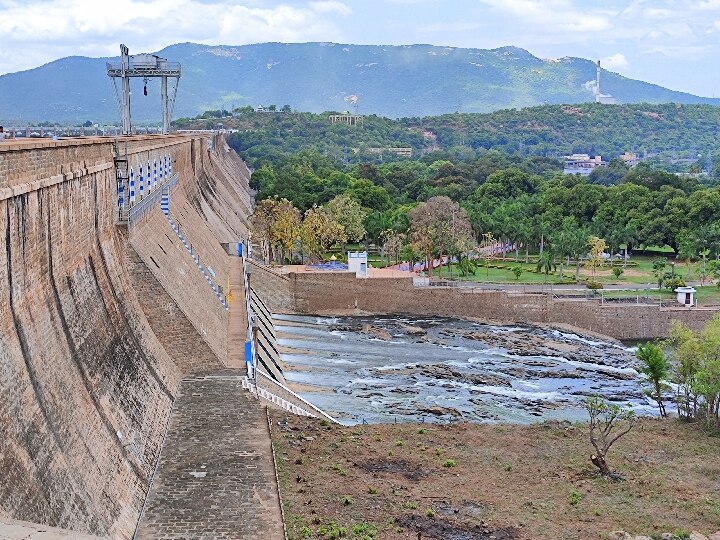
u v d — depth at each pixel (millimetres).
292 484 61875
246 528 48250
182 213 133500
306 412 83500
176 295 81812
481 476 68750
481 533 56562
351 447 72438
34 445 40281
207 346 79750
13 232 44031
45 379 45156
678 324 102438
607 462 74500
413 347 128875
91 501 43625
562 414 96750
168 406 67188
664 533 58219
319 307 152625
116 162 77562
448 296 154750
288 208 196250
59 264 53812
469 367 118500
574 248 186125
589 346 136500
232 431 63500
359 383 106750
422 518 58094
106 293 64688
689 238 195375
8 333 42031
